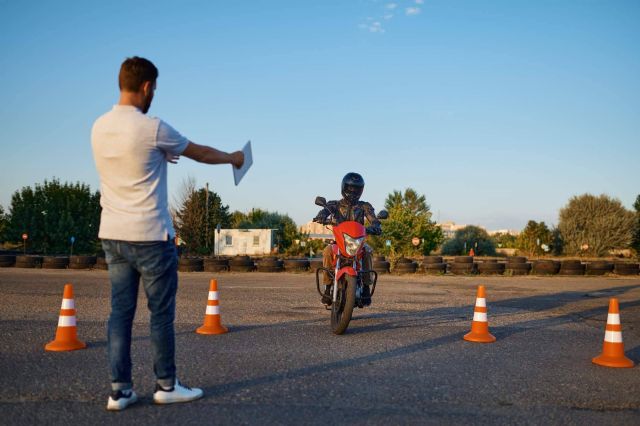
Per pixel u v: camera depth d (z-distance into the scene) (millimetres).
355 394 3775
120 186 3246
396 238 34688
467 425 3191
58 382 3971
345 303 6012
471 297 10273
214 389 3836
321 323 7023
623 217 38812
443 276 15992
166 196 3404
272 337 5969
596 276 16344
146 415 3256
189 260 17156
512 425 3211
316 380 4133
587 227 39281
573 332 6625
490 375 4402
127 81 3352
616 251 38750
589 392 3961
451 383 4125
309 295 10125
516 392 3912
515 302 9586
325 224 6746
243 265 17203
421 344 5707
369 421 3219
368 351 5293
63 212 37656
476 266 16812
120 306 3383
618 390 4035
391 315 7887
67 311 5219
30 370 4324
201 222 38594
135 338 5723
